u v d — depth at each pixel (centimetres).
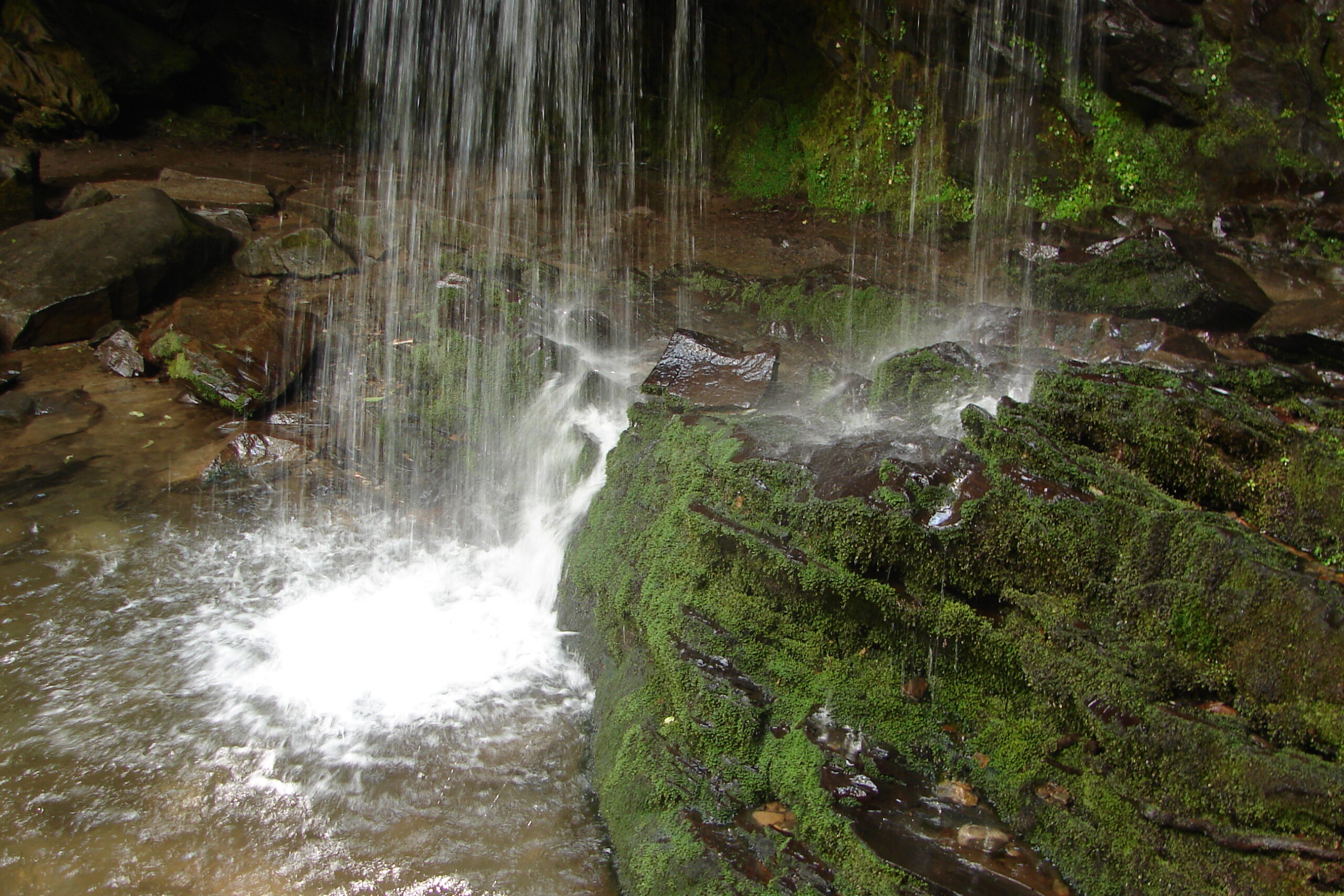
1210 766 250
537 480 547
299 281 801
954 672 317
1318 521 297
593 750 383
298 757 379
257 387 630
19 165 828
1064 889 268
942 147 970
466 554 526
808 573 330
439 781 372
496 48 1322
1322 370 523
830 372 489
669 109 1260
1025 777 287
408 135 1364
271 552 514
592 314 691
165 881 321
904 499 320
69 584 474
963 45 940
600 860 340
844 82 1083
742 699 336
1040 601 298
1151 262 629
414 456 593
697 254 903
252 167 1158
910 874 272
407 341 669
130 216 759
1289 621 254
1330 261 720
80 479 561
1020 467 325
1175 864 251
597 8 1272
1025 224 879
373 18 1360
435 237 906
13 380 656
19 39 1134
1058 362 452
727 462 374
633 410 466
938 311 636
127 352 686
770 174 1155
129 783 361
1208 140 814
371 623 466
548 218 1018
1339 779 229
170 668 424
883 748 312
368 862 334
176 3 1266
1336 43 766
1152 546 287
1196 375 432
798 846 299
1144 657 274
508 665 443
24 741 377
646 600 386
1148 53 818
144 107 1245
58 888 316
